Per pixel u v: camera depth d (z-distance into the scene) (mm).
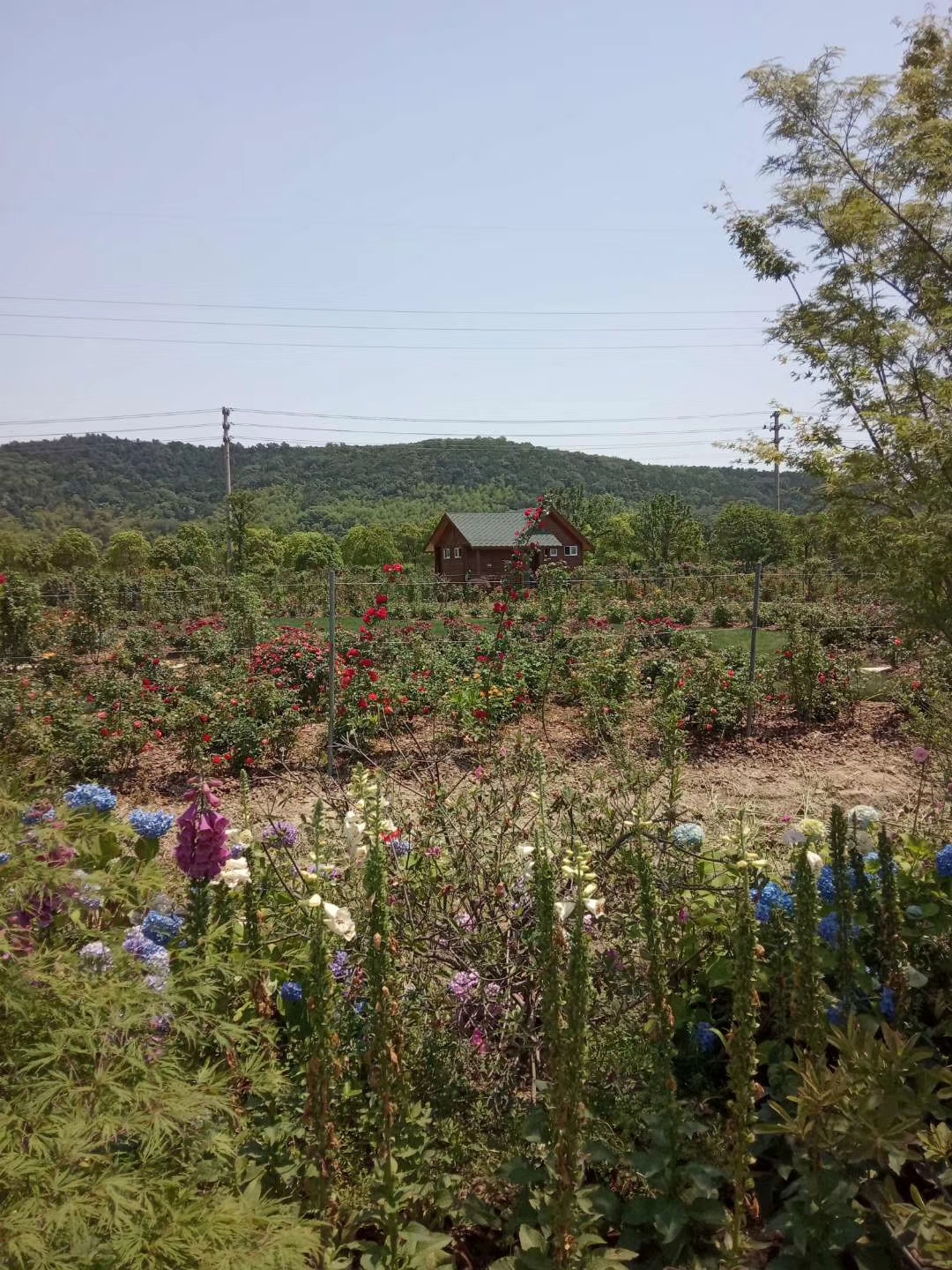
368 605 21047
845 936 2584
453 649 11492
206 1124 1906
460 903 2967
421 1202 2246
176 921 2662
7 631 12469
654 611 18734
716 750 8430
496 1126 2434
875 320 4211
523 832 3209
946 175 4102
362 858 2770
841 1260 2164
